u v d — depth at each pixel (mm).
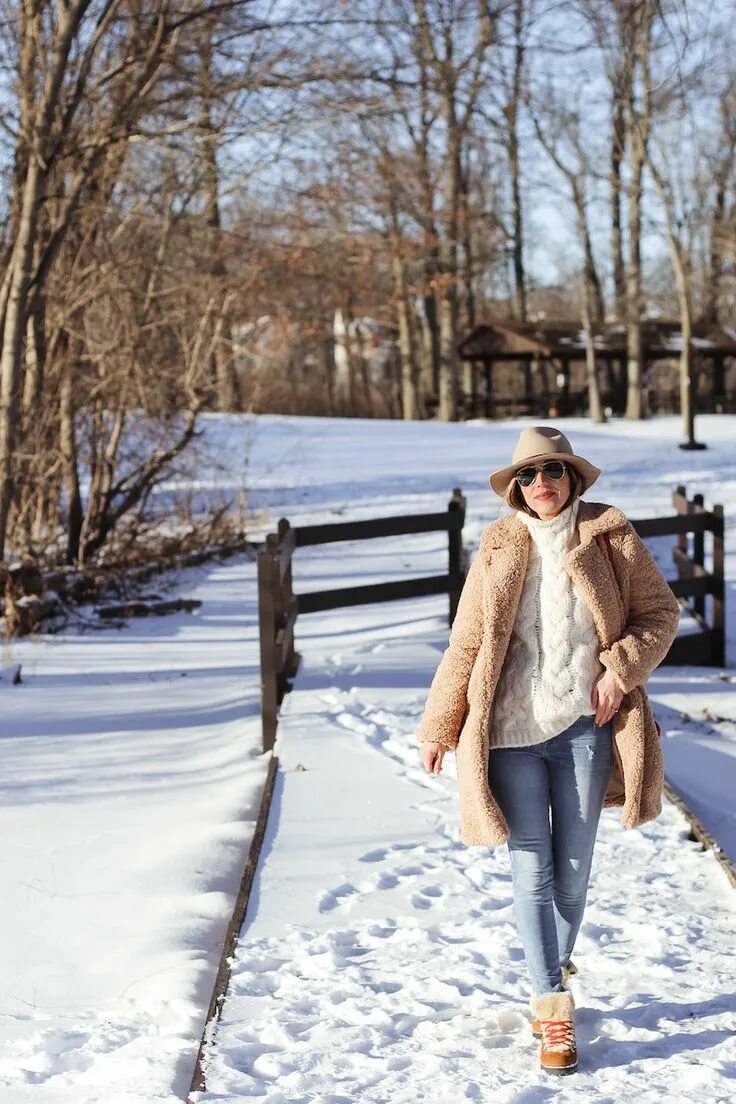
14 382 12695
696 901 5180
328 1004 4258
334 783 6863
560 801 3965
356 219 16812
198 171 14656
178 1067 3842
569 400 50281
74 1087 3750
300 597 9844
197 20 12969
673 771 7301
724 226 40562
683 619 11836
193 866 5762
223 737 8297
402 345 49844
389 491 23969
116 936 5000
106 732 8500
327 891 5340
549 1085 3609
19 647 11719
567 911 4020
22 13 12758
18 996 4473
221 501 18938
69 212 13195
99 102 13898
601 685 3859
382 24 12422
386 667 9750
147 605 13453
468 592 4027
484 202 49906
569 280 53125
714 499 22812
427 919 5035
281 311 18297
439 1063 3768
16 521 14062
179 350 16016
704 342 51125
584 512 3990
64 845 6129
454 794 6676
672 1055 3785
